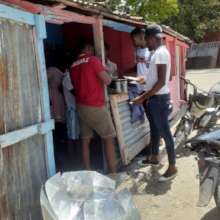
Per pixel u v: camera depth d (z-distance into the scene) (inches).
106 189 145.6
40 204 144.2
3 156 132.3
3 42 134.9
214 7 1209.4
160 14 842.2
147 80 216.1
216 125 279.0
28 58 150.2
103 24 243.3
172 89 399.9
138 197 200.1
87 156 219.8
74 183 146.3
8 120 136.1
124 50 305.1
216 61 1184.2
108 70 233.5
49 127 160.4
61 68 280.4
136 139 259.0
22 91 145.3
